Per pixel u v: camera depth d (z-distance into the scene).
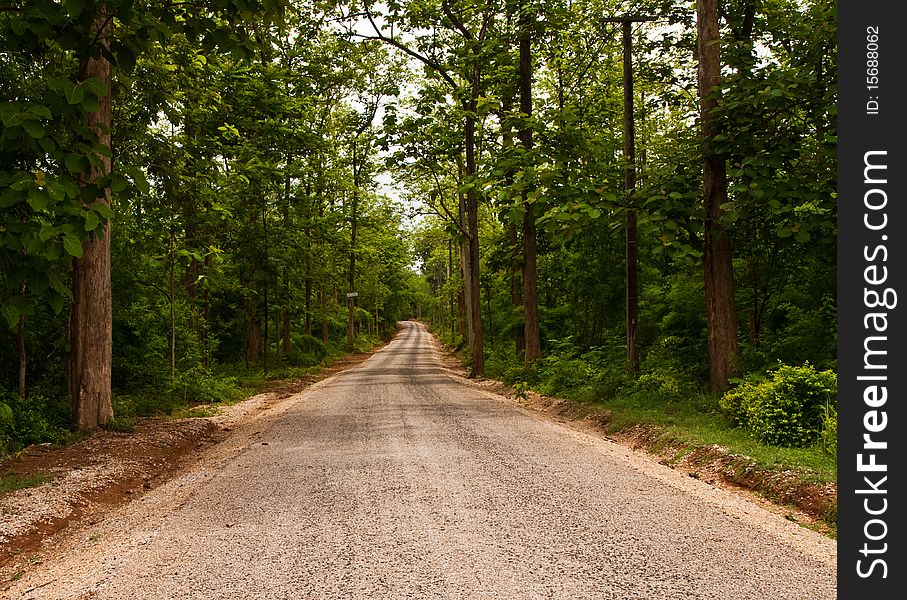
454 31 21.92
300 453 8.72
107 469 7.81
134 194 6.13
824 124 10.25
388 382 21.36
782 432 7.82
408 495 6.23
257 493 6.58
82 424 10.31
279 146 22.53
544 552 4.59
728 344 11.05
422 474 7.12
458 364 34.53
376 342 66.50
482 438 9.49
